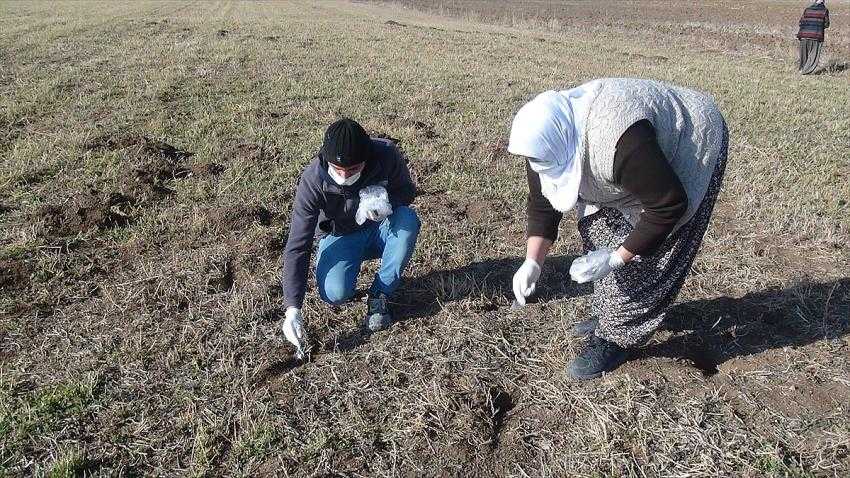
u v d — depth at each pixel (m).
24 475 2.50
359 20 17.69
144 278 3.72
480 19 23.67
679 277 2.76
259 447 2.63
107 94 7.32
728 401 2.88
